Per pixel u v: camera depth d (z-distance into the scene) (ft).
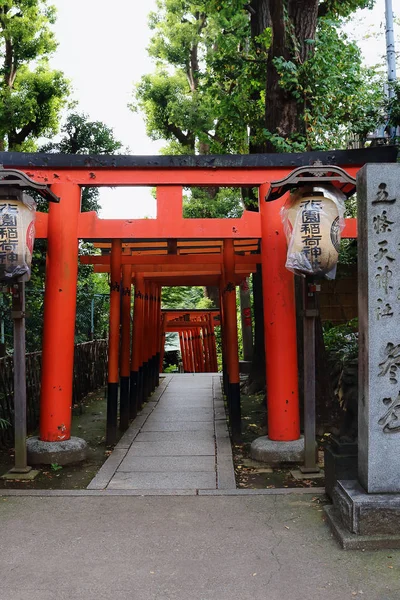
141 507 16.87
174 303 100.22
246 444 25.96
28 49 54.29
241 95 39.86
